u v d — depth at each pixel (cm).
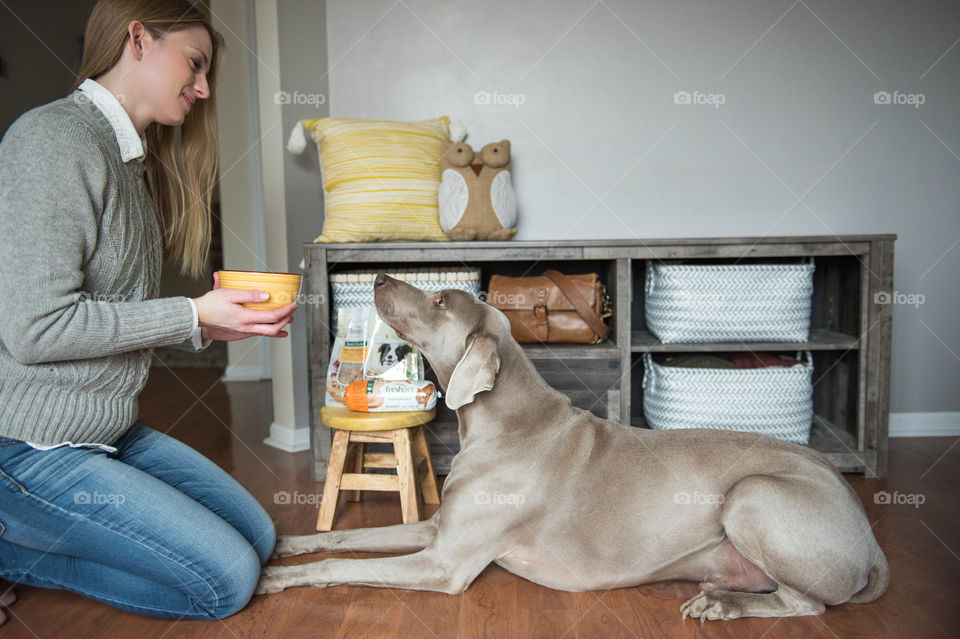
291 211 271
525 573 159
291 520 202
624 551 150
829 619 147
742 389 239
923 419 290
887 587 156
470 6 279
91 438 135
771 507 136
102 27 132
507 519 153
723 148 284
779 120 282
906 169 284
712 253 239
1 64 439
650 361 260
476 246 234
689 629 143
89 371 130
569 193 285
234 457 267
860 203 285
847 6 278
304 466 255
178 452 162
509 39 279
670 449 155
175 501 137
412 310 160
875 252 238
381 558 158
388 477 191
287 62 264
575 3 278
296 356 275
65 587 145
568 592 161
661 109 282
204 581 137
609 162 284
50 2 443
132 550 132
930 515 206
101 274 133
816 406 288
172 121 143
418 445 211
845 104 282
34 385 126
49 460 129
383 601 156
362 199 248
